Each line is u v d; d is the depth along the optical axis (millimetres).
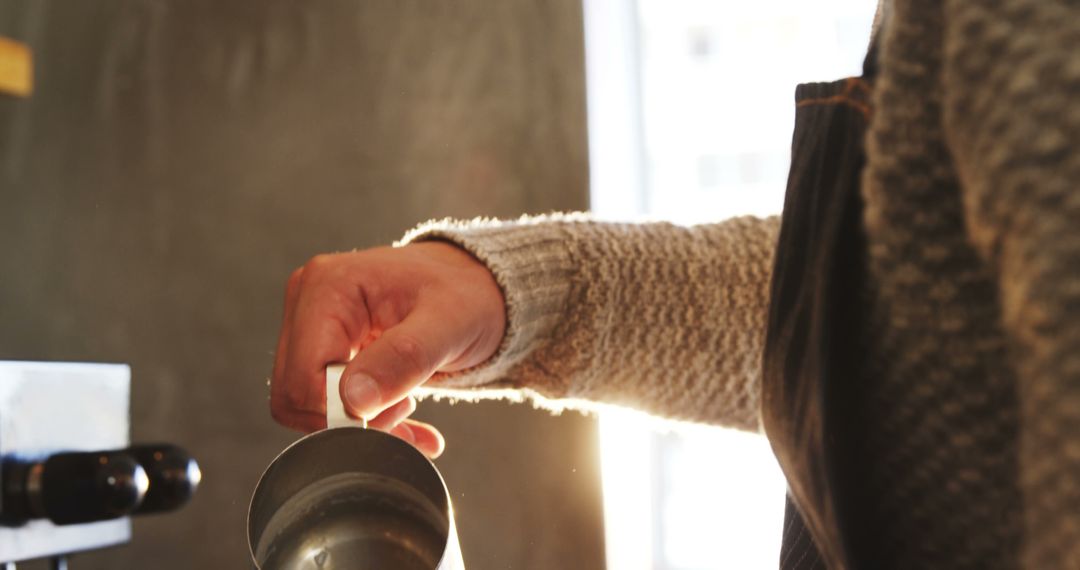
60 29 1934
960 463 583
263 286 1841
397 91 1800
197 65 1889
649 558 1903
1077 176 377
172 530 1791
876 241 575
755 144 1936
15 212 1915
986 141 405
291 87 1847
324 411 764
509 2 1747
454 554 656
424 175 1776
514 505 1668
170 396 1851
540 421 1670
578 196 1699
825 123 638
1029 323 387
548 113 1720
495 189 1738
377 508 684
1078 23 388
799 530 697
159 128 1895
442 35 1780
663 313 897
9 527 751
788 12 1920
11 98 1925
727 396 912
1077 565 372
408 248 821
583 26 1712
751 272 894
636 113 1913
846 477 616
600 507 1645
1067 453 374
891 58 556
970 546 588
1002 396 569
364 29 1820
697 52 1954
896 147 557
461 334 785
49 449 780
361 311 779
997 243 418
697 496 1931
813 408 615
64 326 1888
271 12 1864
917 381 583
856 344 612
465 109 1761
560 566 1651
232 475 1823
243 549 1806
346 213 1812
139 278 1876
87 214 1903
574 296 892
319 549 680
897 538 609
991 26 406
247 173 1856
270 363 1831
